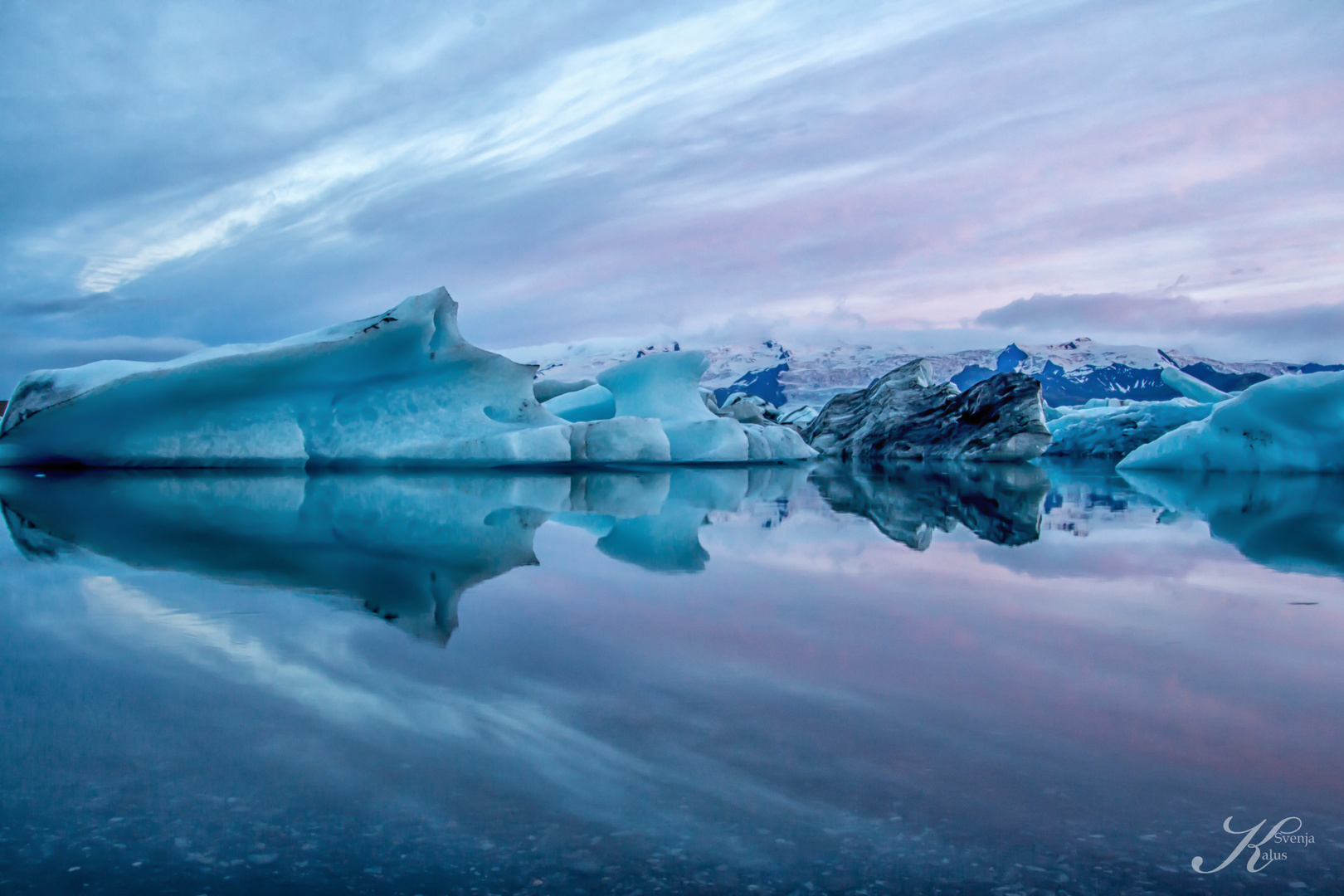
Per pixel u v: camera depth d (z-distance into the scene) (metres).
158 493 7.61
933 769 1.26
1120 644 2.07
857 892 0.93
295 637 2.08
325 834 1.06
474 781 1.22
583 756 1.30
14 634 2.11
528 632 2.15
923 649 2.00
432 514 5.79
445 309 12.36
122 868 0.98
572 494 7.87
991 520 5.58
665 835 1.06
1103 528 5.12
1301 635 2.17
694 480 10.67
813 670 1.81
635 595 2.71
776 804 1.14
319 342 11.38
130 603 2.53
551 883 0.95
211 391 11.19
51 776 1.23
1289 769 1.27
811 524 5.21
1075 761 1.30
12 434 10.75
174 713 1.51
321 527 4.88
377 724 1.45
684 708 1.54
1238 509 6.56
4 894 0.92
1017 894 0.92
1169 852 1.02
